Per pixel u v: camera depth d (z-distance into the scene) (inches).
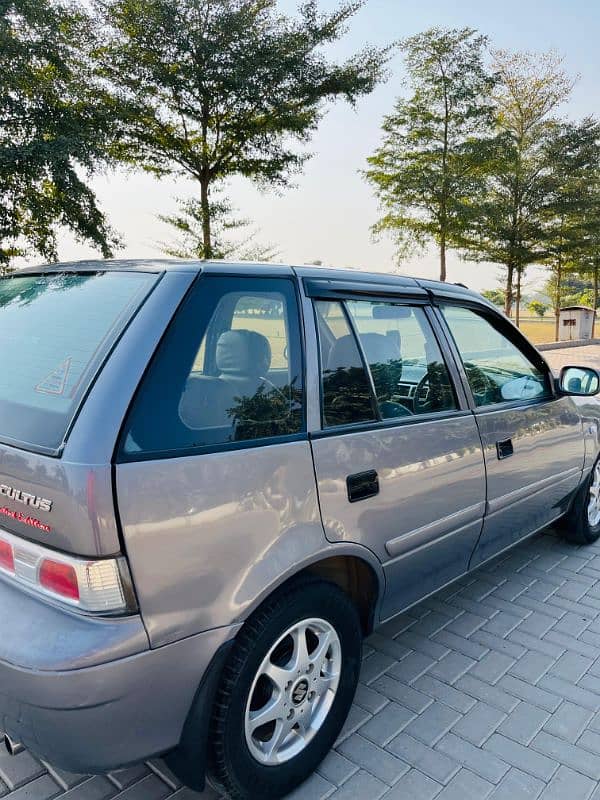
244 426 76.1
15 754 91.4
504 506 125.6
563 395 146.7
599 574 157.1
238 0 578.6
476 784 88.2
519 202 932.6
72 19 555.8
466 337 120.9
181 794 85.1
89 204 579.5
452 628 130.7
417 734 98.2
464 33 781.3
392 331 103.6
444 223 832.9
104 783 86.7
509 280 967.6
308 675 85.3
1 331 87.4
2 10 499.2
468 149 817.5
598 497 174.4
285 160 658.2
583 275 1220.5
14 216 571.2
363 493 89.4
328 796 85.7
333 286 94.1
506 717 102.6
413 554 102.0
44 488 63.9
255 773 79.1
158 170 649.0
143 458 65.2
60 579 63.6
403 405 101.9
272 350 82.9
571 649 123.0
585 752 94.8
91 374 68.4
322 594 83.5
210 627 70.1
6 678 63.0
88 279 87.0
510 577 155.2
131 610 63.6
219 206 658.8
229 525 71.5
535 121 925.8
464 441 111.3
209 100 597.6
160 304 73.6
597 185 948.6
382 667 116.3
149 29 563.8
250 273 83.7
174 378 70.7
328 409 87.7
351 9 599.8
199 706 71.1
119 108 584.4
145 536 64.2
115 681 62.7
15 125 538.6
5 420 72.0
